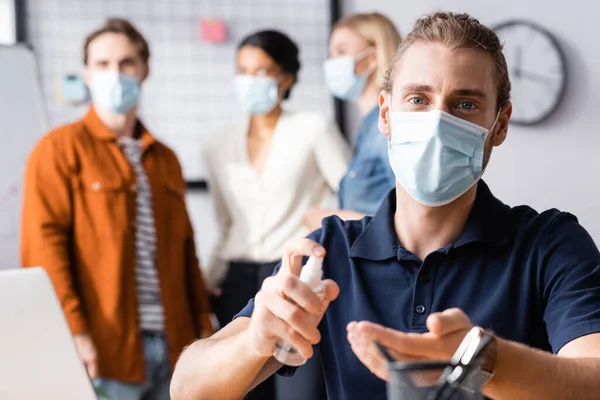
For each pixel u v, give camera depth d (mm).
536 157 3875
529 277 1579
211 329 3621
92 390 1281
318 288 1247
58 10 4164
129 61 3439
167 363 3344
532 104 3859
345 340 1616
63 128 3342
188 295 3646
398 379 858
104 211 3256
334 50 3432
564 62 3801
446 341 1084
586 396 1233
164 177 3500
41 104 3846
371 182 2992
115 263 3227
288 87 3725
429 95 1595
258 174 3695
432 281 1604
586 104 3787
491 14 4020
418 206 1628
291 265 1305
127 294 3252
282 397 3176
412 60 1597
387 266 1630
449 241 1627
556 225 1617
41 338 1287
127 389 3225
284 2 4426
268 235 3658
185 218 3602
